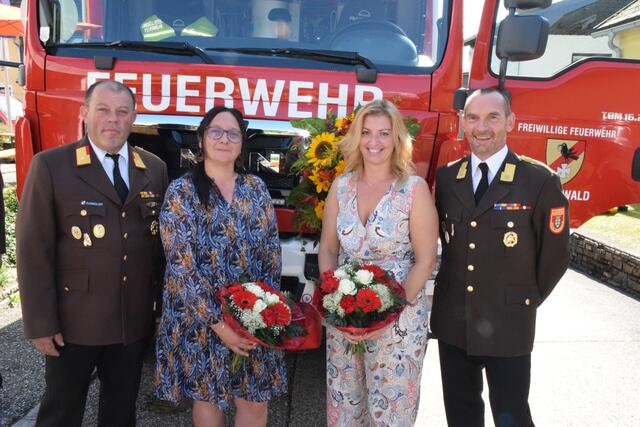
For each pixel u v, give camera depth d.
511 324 2.49
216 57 3.32
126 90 2.59
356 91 3.30
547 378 4.00
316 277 3.16
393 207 2.47
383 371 2.52
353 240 2.53
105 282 2.54
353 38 3.46
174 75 3.29
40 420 2.64
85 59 3.35
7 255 5.68
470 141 2.55
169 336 2.48
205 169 2.53
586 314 5.40
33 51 3.38
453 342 2.60
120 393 2.75
